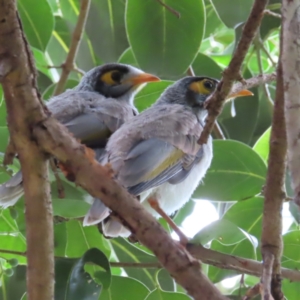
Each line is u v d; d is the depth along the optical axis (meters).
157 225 4.62
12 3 4.80
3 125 8.51
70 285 6.95
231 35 11.55
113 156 7.12
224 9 9.18
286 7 4.36
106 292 7.73
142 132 7.54
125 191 4.68
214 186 8.43
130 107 9.48
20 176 7.30
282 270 6.61
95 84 10.05
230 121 9.95
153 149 7.28
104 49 10.38
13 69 4.80
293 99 4.17
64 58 11.01
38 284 5.06
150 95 10.31
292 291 7.96
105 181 4.67
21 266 7.79
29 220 5.06
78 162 4.73
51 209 5.10
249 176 8.40
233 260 6.56
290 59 4.27
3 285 7.72
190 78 9.68
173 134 7.68
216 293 4.46
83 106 8.88
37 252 5.06
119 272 9.51
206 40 12.19
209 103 5.49
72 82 10.65
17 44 4.83
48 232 5.08
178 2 9.04
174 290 8.55
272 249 5.86
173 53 9.09
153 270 8.55
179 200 7.92
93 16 10.30
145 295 7.72
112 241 8.66
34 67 4.92
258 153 9.07
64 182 7.26
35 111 4.85
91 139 8.45
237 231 6.80
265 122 10.43
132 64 10.36
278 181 5.86
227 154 8.42
